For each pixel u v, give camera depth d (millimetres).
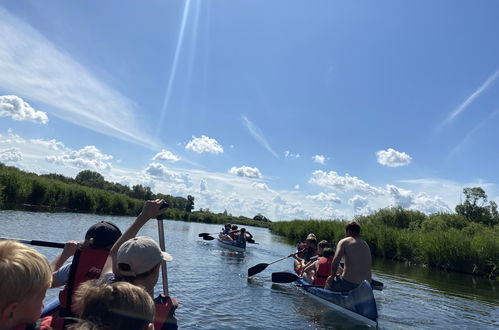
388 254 20750
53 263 3441
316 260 9789
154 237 20172
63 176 79125
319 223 27250
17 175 29062
